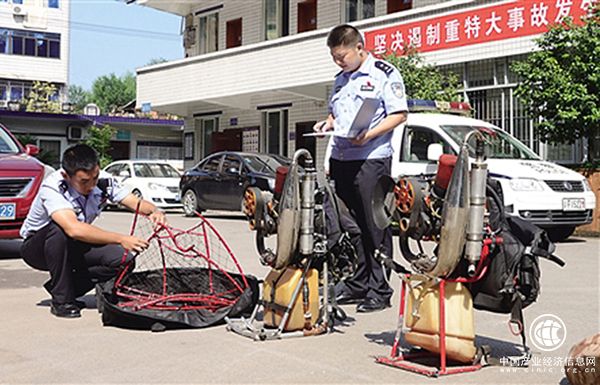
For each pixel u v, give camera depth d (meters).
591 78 11.49
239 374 3.77
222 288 5.47
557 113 11.78
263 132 21.89
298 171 4.46
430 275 3.78
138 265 7.35
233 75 20.33
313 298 4.65
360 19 19.36
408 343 4.29
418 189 3.77
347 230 5.40
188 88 21.97
